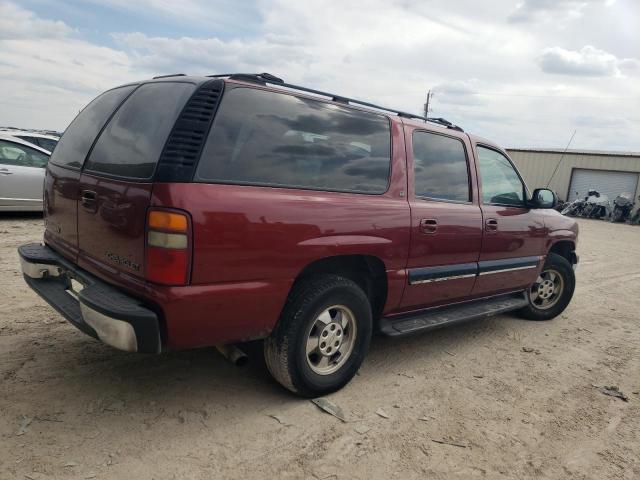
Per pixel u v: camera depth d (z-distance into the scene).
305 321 3.03
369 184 3.38
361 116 3.42
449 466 2.74
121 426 2.79
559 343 4.89
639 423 3.39
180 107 2.62
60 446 2.57
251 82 2.92
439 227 3.77
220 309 2.64
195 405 3.08
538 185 28.62
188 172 2.50
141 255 2.53
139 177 2.58
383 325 3.67
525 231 4.72
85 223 3.01
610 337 5.21
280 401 3.22
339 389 3.42
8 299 4.65
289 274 2.88
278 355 3.03
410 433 3.02
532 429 3.20
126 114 3.03
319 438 2.87
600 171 26.45
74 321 2.77
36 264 3.32
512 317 5.66
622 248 13.05
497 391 3.70
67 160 3.37
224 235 2.57
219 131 2.65
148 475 2.42
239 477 2.48
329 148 3.17
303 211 2.90
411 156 3.68
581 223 21.19
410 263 3.62
